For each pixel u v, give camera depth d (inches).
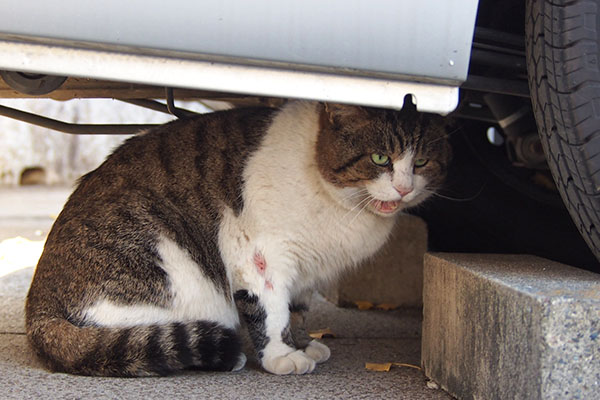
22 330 50.1
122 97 50.9
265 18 38.7
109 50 38.6
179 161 46.8
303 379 44.6
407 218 56.9
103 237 45.3
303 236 46.3
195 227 46.3
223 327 45.0
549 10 40.1
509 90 44.9
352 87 39.6
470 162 56.5
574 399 37.8
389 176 46.4
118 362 43.6
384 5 39.0
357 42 39.0
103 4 38.1
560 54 40.0
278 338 46.0
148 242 45.4
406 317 55.3
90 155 121.0
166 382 43.6
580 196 41.1
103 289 44.8
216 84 39.1
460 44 39.4
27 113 50.7
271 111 48.0
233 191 46.3
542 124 41.4
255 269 45.9
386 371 45.8
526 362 38.4
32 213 90.7
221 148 46.9
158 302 45.4
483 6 48.2
